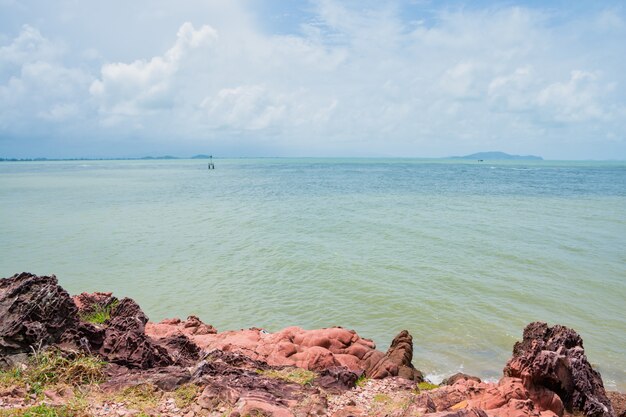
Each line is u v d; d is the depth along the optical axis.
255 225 43.06
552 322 19.38
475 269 27.08
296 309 21.33
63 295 12.23
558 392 11.64
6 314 11.34
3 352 10.63
